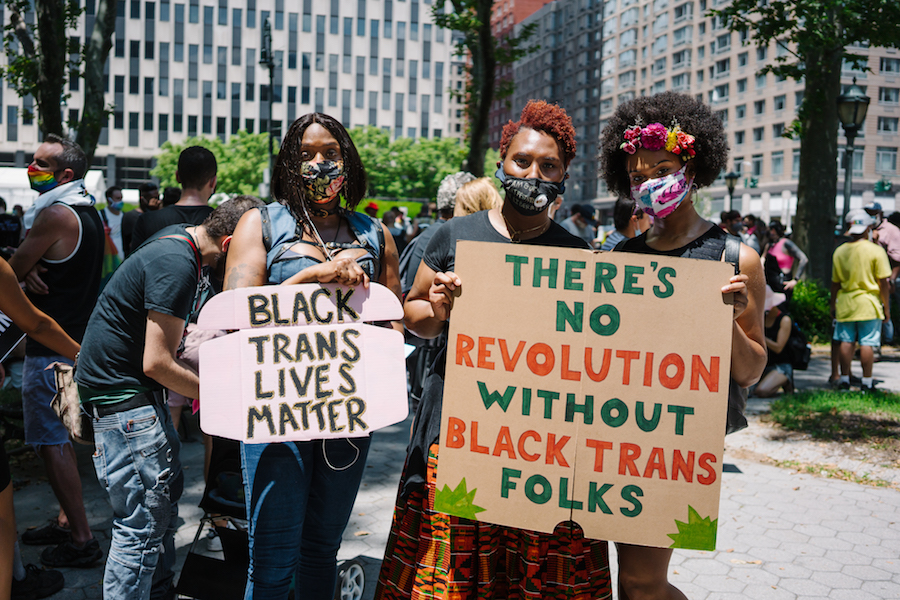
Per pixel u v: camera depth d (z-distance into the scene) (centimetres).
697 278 206
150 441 267
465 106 1596
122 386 264
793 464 547
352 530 410
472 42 1493
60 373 296
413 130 7375
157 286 253
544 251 213
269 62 2178
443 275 220
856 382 841
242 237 242
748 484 503
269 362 229
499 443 215
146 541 267
